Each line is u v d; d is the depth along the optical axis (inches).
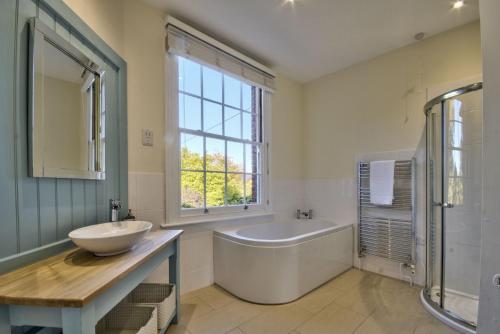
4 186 36.8
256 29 88.4
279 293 76.9
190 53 83.3
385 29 87.4
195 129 90.6
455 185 77.0
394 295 83.1
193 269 86.5
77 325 30.0
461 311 69.4
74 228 51.8
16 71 38.9
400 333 62.7
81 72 53.9
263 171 115.0
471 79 81.6
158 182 78.4
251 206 109.3
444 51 87.7
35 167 41.5
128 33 73.2
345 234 105.0
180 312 71.9
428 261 82.0
